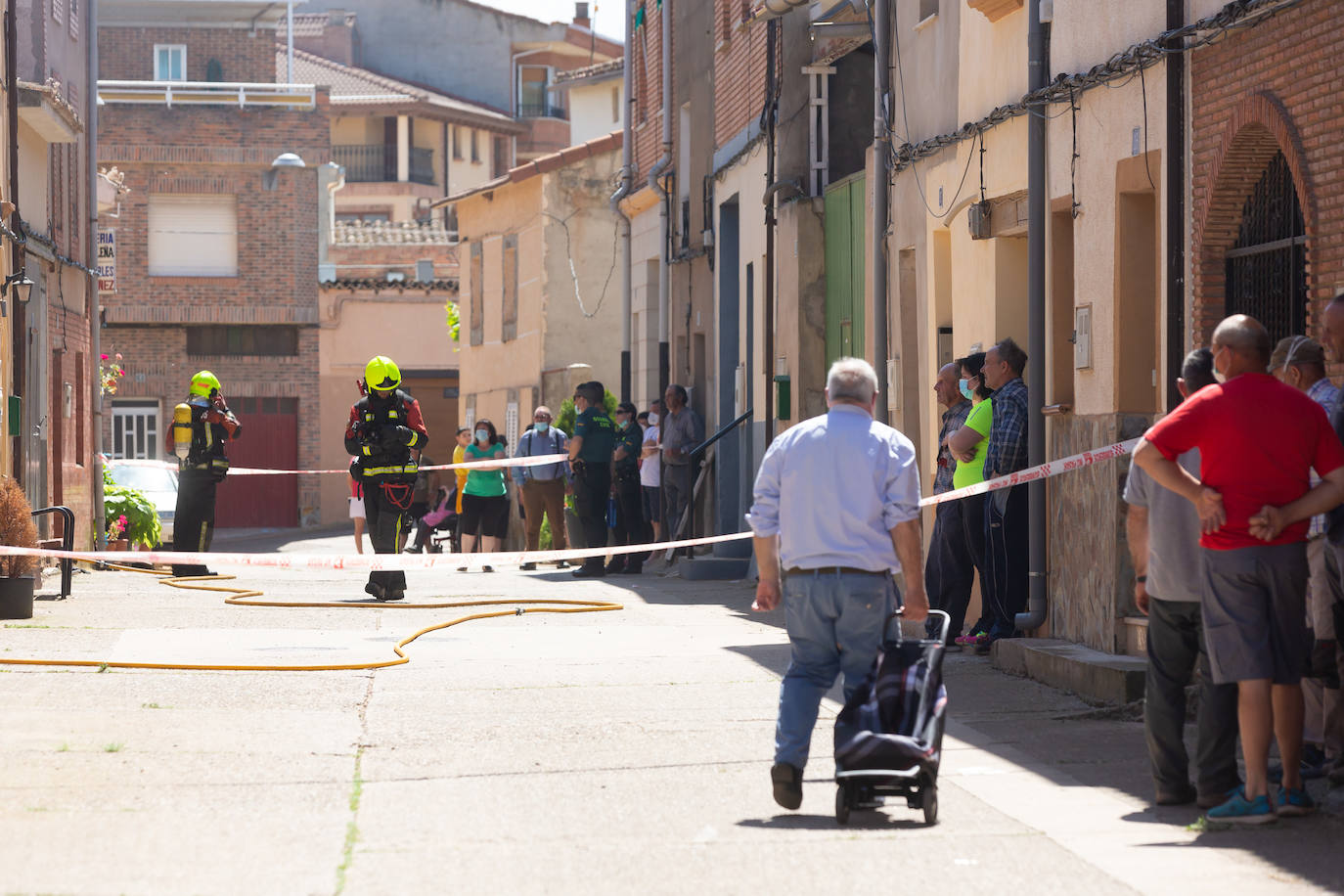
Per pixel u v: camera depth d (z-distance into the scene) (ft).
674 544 97.14
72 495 171.73
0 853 47.19
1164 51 76.59
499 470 171.53
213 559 92.89
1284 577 50.42
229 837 49.52
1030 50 91.15
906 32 116.26
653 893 43.50
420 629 105.19
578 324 263.49
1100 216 84.33
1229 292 75.66
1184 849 48.06
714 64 175.32
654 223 217.56
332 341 344.49
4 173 138.41
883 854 47.70
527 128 514.27
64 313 169.27
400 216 474.49
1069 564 86.17
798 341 139.33
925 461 113.29
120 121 337.93
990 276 100.01
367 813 53.06
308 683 80.89
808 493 53.98
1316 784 56.39
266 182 342.03
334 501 346.54
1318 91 65.72
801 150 139.85
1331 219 64.90
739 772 60.08
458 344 316.40
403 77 531.09
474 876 45.19
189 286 339.77
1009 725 69.87
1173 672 54.29
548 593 137.18
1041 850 48.14
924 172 111.75
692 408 184.85
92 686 78.64
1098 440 83.10
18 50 157.38
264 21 373.20
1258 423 50.24
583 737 66.90
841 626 53.62
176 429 145.79
